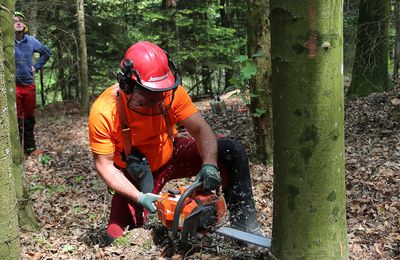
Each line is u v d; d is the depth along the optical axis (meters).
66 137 9.03
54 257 2.98
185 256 2.77
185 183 4.89
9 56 3.30
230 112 10.27
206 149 2.88
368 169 5.00
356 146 6.23
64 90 16.12
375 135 6.75
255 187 4.57
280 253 2.02
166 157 3.16
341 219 1.97
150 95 2.69
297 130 1.83
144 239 3.06
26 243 3.22
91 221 3.93
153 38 13.92
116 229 3.12
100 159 2.87
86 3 14.06
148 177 3.05
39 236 3.40
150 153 3.09
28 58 6.81
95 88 14.91
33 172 6.16
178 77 2.80
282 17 1.75
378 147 6.05
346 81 13.91
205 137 2.94
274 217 2.05
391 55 15.24
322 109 1.79
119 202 3.18
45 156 6.76
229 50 14.45
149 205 2.78
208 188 2.69
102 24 13.97
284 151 1.89
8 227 1.76
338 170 1.90
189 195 2.66
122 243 3.04
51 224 3.88
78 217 4.07
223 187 3.09
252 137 6.98
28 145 7.11
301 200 1.90
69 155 7.20
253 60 5.07
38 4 12.04
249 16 5.03
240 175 3.00
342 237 1.99
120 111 2.84
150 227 3.19
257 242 2.50
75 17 13.65
